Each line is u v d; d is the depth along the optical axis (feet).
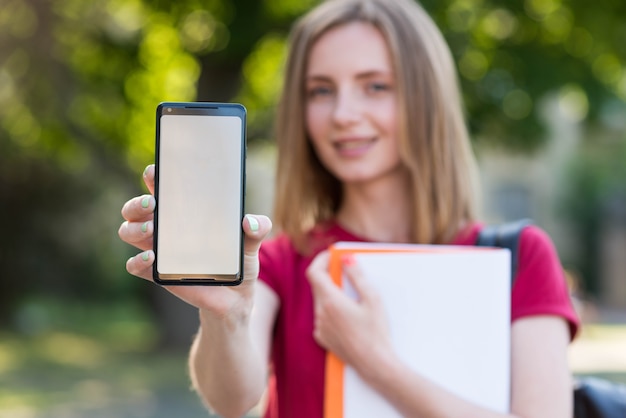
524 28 36.60
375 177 7.07
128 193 45.19
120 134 42.27
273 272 7.04
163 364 40.04
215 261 5.10
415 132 7.01
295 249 7.17
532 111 36.27
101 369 38.91
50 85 39.99
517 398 6.19
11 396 31.65
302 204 7.31
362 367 6.12
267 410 7.04
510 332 6.40
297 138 7.31
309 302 6.86
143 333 55.36
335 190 7.50
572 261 88.48
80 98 40.50
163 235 5.08
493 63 36.42
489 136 37.24
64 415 28.09
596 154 87.40
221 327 5.61
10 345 49.34
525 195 89.71
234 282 5.10
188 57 38.75
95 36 38.55
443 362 6.20
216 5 35.42
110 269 75.36
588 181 87.35
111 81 39.14
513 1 35.81
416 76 7.01
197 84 39.06
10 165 61.46
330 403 6.28
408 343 6.23
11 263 67.41
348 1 7.20
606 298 87.30
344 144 7.01
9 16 38.52
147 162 43.68
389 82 7.00
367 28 7.02
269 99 40.06
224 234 5.10
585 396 6.69
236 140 5.12
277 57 40.04
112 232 72.95
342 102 6.93
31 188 65.05
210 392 6.03
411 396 5.97
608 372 37.52
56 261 72.28
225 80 38.88
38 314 65.26
